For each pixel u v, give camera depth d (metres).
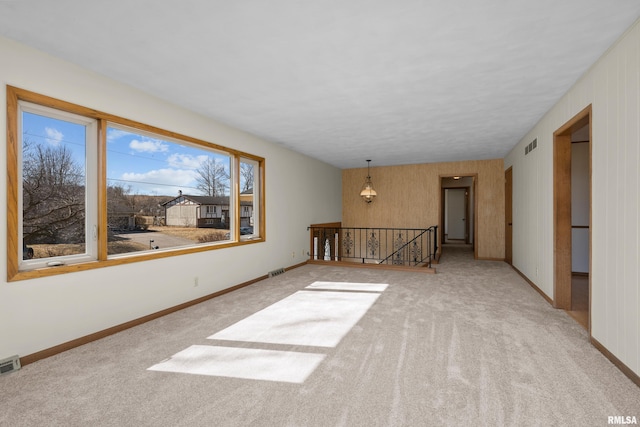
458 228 11.89
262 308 3.68
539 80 2.99
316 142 5.61
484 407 1.79
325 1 1.85
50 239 2.63
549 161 3.87
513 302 3.88
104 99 2.89
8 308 2.24
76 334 2.66
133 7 1.91
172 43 2.34
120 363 2.34
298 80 3.00
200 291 3.98
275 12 1.96
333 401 1.86
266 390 1.98
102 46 2.38
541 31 2.17
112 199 3.15
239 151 4.77
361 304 3.82
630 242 2.12
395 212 8.35
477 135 5.12
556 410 1.77
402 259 8.26
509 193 6.70
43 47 2.38
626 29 2.14
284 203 6.03
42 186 2.58
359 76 2.91
